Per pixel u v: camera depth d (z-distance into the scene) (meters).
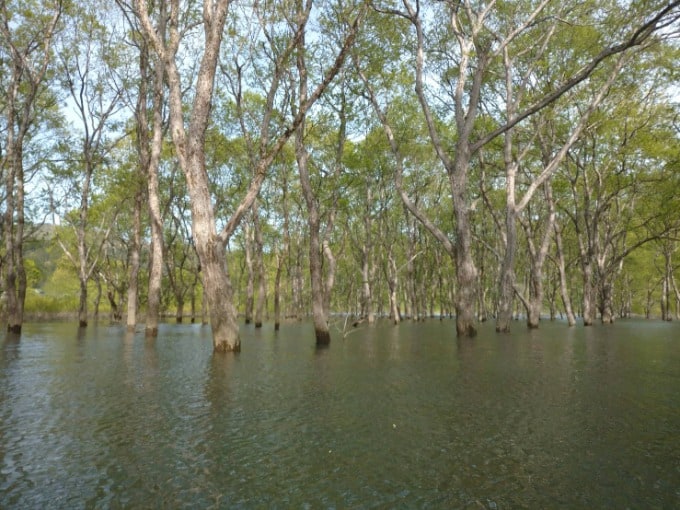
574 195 33.03
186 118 28.05
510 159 24.02
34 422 6.51
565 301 32.72
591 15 21.98
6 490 4.29
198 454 5.21
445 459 5.01
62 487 4.35
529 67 23.59
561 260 32.94
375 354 14.54
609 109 27.05
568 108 27.92
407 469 4.73
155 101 21.27
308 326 34.16
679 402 7.55
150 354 14.57
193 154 13.84
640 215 37.41
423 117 33.06
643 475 4.54
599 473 4.60
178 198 36.44
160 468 4.80
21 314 24.25
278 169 33.31
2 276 35.94
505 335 22.73
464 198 20.09
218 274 14.47
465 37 21.44
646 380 9.63
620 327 31.89
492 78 26.56
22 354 14.67
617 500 4.00
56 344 18.14
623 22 19.27
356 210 39.62
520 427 6.16
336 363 12.38
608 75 24.23
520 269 51.56
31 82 23.70
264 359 13.28
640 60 24.95
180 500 4.07
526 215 36.88
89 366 11.94
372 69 21.77
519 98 23.89
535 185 23.52
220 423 6.43
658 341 19.42
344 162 28.80
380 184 37.75
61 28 25.23
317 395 8.21
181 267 40.06
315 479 4.50
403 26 21.73
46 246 36.38
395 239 46.19
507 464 4.86
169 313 60.66
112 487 4.34
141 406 7.44
